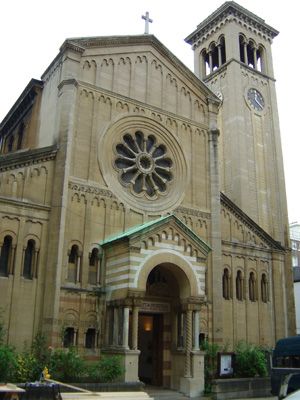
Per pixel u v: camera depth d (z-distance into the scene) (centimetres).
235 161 4366
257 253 3522
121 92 3083
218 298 3073
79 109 2842
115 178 2884
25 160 2550
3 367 1988
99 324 2548
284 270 3991
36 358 2259
